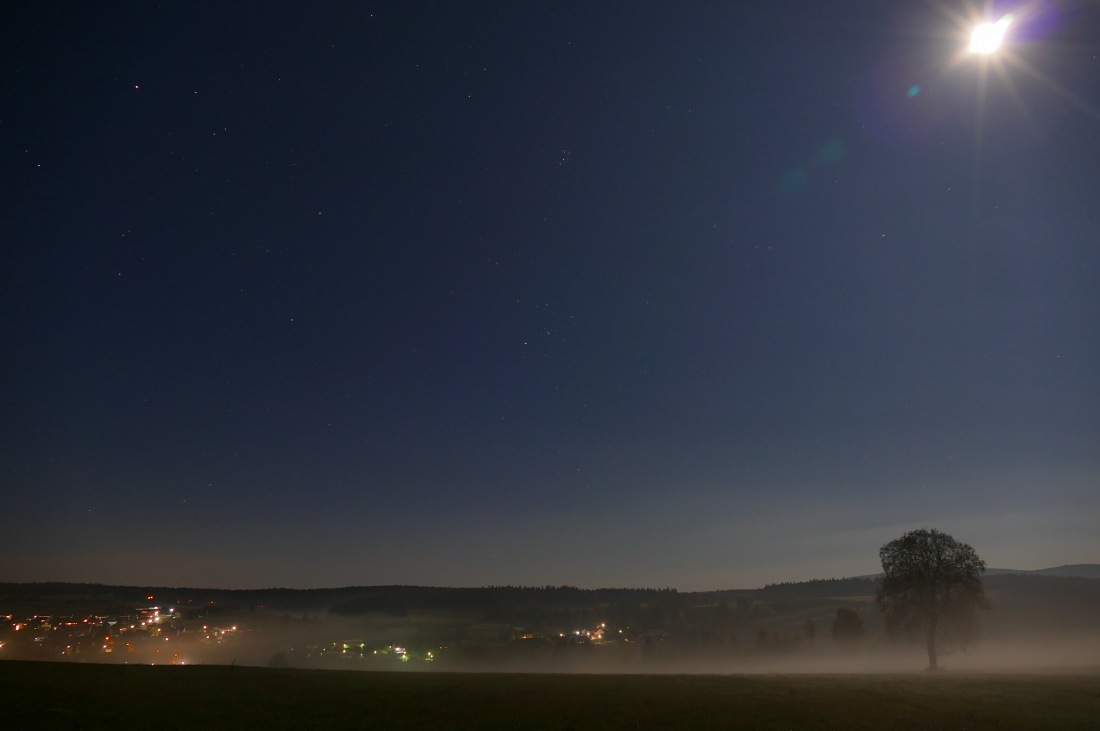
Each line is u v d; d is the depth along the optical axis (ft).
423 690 120.67
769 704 111.24
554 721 97.45
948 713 105.81
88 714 97.04
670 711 105.09
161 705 103.50
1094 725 97.76
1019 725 97.55
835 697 118.73
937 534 233.14
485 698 113.60
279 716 97.91
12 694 107.45
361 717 98.02
